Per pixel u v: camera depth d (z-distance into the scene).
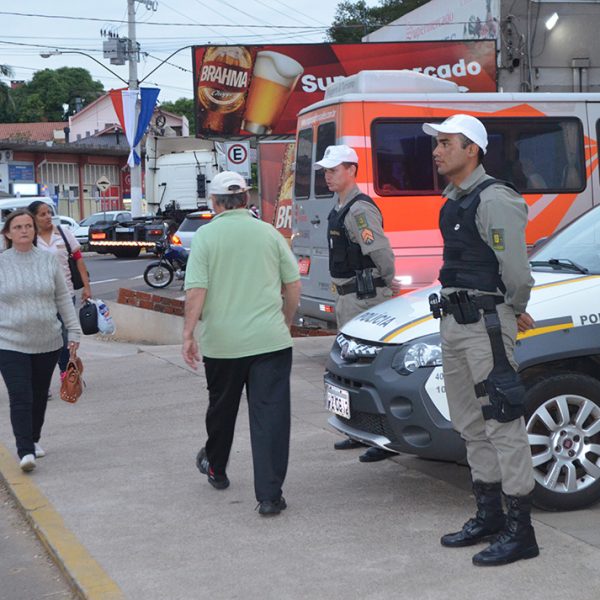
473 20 19.31
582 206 10.85
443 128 4.61
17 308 6.65
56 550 5.17
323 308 10.47
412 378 5.29
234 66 21.23
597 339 5.32
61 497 6.13
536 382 5.28
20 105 105.69
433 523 5.29
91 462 6.94
